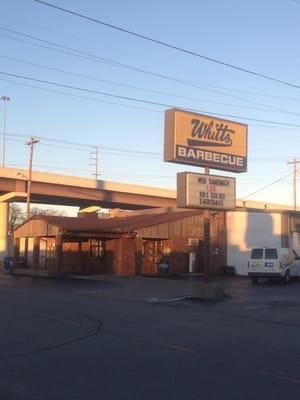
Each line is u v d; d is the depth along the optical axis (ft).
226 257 147.13
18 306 64.39
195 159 78.95
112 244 139.44
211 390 25.85
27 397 24.47
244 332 46.06
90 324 49.75
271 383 27.27
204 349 37.14
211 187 80.12
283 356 34.65
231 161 82.99
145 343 39.58
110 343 39.47
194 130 79.41
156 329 47.21
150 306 68.18
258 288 96.37
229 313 61.77
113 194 238.89
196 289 76.54
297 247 139.85
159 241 141.90
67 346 38.09
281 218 137.69
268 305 69.97
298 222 140.56
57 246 129.49
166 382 27.43
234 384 27.04
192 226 144.36
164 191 252.42
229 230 147.13
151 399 24.27
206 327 49.14
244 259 142.92
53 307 63.77
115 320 53.11
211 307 67.77
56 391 25.57
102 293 83.71
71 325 48.83
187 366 31.37
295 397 24.71
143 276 127.85
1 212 225.15
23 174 209.15
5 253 223.30
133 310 62.69
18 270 144.66
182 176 78.33
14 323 49.80
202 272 144.56
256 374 29.32
